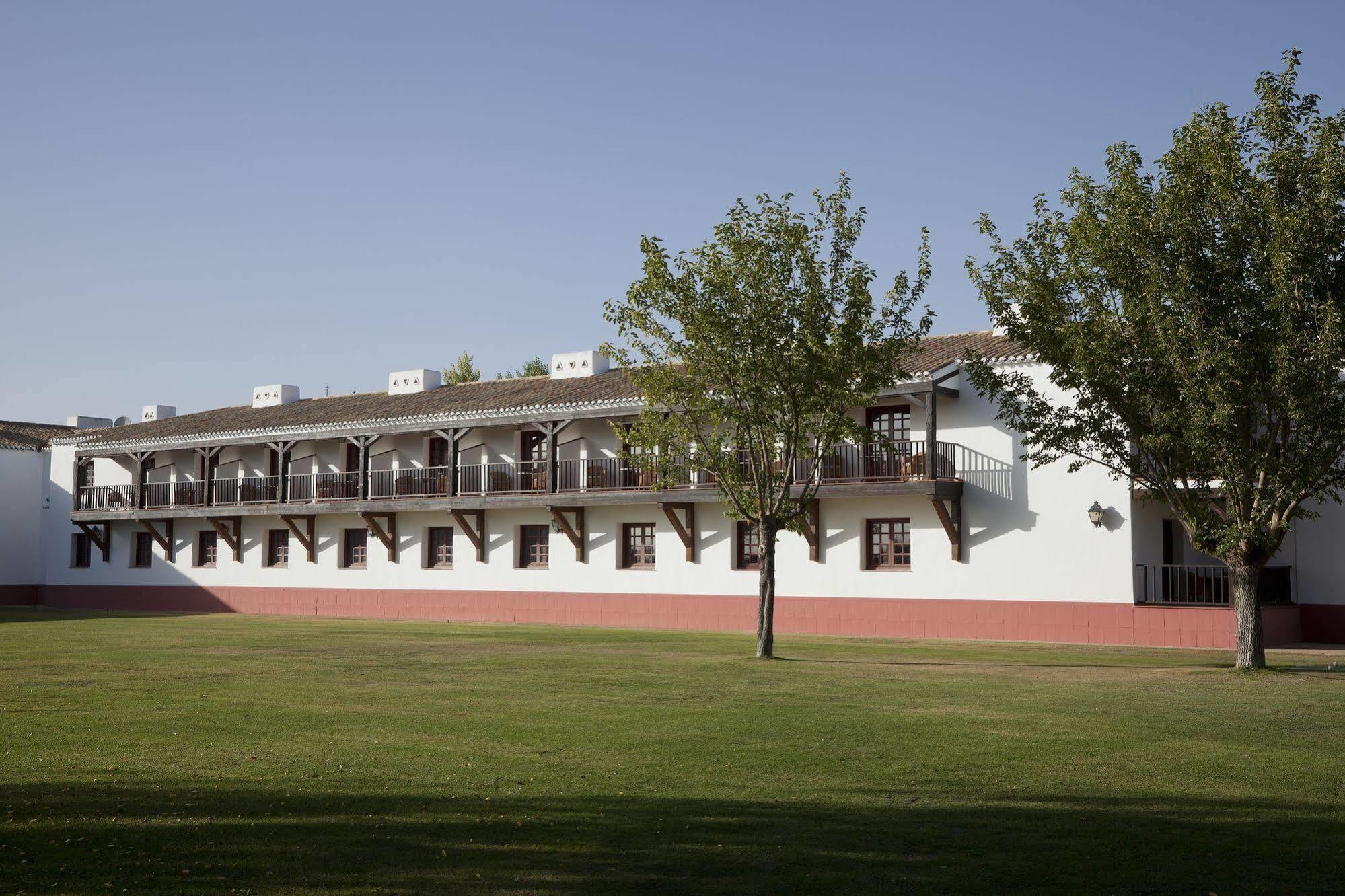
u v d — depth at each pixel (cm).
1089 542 2603
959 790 907
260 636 2544
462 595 3584
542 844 743
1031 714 1315
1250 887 659
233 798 872
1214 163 1753
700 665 1875
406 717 1283
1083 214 1838
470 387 3997
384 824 794
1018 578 2686
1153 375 1780
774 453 2020
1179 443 1753
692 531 3150
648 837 763
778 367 1944
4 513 4641
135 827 779
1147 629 2514
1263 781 944
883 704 1404
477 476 3566
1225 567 2511
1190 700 1438
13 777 944
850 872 686
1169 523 2727
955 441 2802
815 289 1947
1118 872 686
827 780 944
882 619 2861
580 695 1487
